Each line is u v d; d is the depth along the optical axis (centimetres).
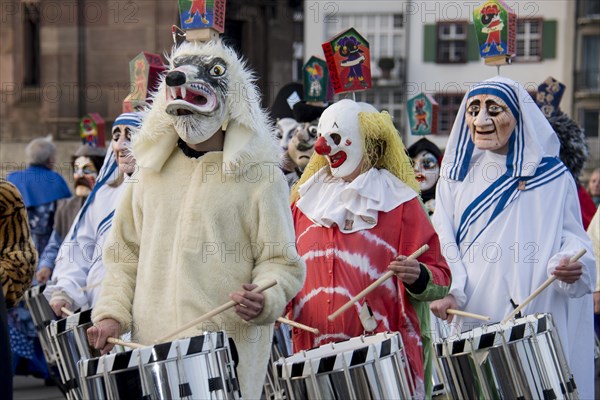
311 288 754
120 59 2636
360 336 681
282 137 1111
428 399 762
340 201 758
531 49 3781
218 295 645
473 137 852
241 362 650
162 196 659
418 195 764
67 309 916
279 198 654
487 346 693
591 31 3772
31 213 1297
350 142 759
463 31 3484
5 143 2886
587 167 3841
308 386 625
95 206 945
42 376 1266
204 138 651
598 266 1030
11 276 664
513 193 846
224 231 648
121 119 899
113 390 582
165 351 584
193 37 673
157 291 652
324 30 2888
